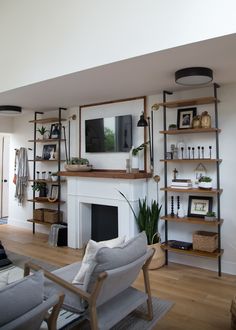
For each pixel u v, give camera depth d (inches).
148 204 154.3
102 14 104.3
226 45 86.3
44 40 124.5
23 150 222.7
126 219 147.6
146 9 93.3
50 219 191.8
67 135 192.7
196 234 132.6
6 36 143.1
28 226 222.8
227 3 78.9
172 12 88.0
